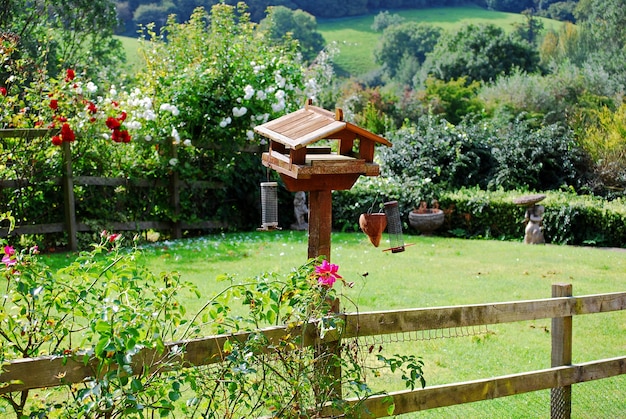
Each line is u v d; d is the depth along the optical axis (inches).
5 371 101.7
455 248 415.8
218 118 466.9
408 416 173.6
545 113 959.6
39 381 104.0
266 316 122.7
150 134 443.5
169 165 437.1
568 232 460.8
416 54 1979.6
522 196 462.6
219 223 471.5
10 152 369.4
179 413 153.6
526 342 228.5
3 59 421.1
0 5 730.2
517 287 304.7
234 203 484.1
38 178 379.6
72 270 119.2
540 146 577.3
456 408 180.1
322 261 134.2
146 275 120.1
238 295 124.0
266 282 124.2
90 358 107.2
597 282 320.8
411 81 1850.4
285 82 500.1
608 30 1492.4
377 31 2187.5
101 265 119.5
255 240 425.1
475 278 322.0
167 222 445.7
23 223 380.8
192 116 460.4
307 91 542.9
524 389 158.2
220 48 509.7
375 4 2353.6
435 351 216.7
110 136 400.8
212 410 120.3
